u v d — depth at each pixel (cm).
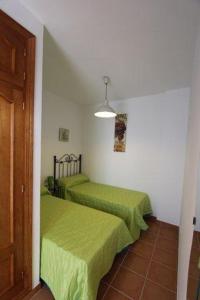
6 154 127
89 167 403
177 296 143
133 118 339
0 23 116
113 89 298
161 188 312
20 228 141
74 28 153
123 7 128
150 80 257
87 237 167
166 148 305
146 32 154
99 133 386
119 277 181
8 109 126
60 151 352
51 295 156
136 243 246
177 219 297
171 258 214
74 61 209
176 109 293
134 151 339
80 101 373
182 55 187
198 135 88
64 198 320
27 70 138
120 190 332
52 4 128
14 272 139
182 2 119
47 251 157
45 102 310
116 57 198
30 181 145
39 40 144
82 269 132
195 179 88
